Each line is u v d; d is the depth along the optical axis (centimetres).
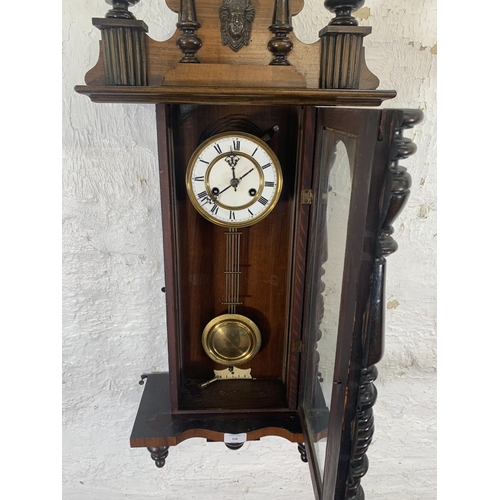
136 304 121
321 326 89
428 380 134
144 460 138
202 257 108
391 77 110
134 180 112
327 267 84
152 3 101
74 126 107
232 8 78
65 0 100
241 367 117
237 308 112
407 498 147
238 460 142
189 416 105
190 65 78
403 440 141
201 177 94
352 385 61
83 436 132
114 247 116
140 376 127
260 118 99
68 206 112
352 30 78
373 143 53
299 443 109
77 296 119
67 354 123
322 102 82
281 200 105
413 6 105
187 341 113
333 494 67
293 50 81
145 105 108
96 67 78
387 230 55
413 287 125
